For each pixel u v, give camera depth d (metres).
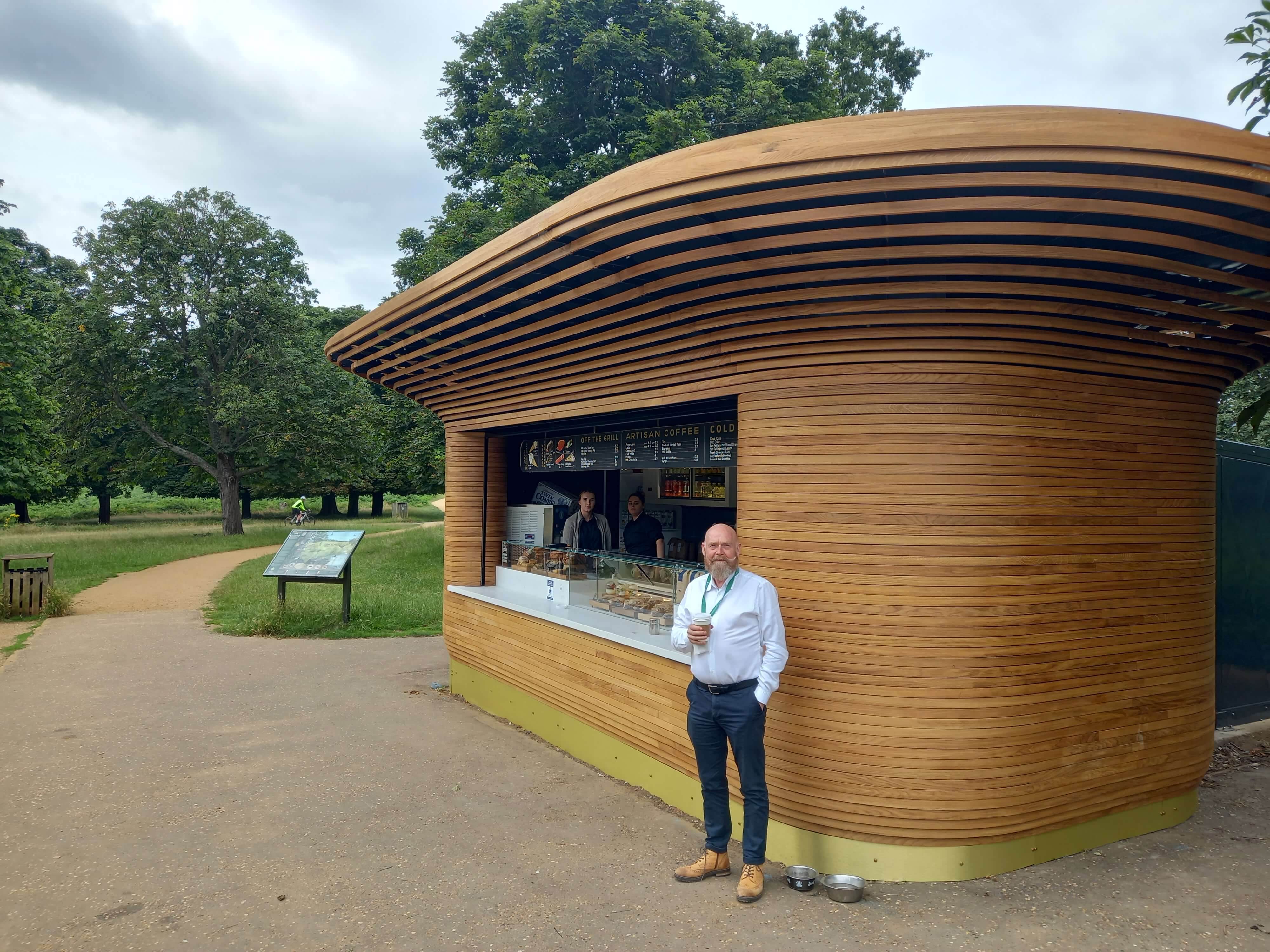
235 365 28.03
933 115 2.81
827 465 3.81
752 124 15.59
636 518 6.75
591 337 4.86
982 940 3.26
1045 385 3.78
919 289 3.42
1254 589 6.38
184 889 3.80
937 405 3.65
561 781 5.30
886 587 3.68
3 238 21.11
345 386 30.00
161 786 5.21
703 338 4.22
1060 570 3.83
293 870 4.00
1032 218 3.17
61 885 3.84
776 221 3.21
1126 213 2.87
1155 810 4.37
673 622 5.09
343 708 7.21
